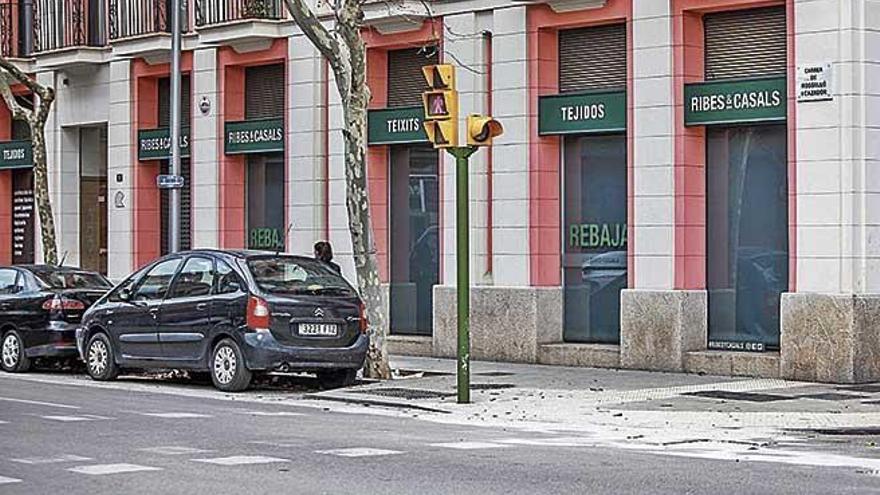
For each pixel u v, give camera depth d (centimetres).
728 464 1275
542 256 2384
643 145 2211
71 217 3341
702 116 2153
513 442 1441
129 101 3133
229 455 1315
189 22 2961
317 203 2731
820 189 2012
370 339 2097
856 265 1989
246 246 2933
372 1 2541
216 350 1984
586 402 1816
